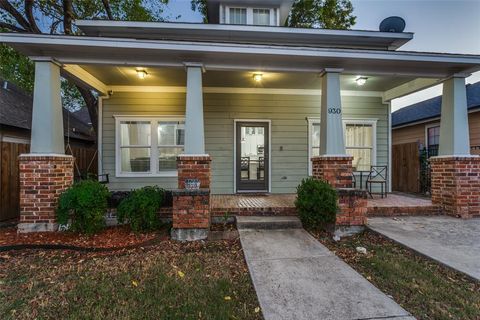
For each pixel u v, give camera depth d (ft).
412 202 18.93
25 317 7.07
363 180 24.48
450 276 9.46
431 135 34.68
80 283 8.95
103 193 14.64
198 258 11.26
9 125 24.11
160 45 14.10
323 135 16.06
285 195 22.27
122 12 31.35
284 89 23.79
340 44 23.61
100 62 15.11
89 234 14.07
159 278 9.32
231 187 23.44
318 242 12.90
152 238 13.69
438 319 6.92
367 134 24.76
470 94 31.24
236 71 17.76
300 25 39.17
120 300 7.90
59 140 15.16
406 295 8.18
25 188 14.33
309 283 8.91
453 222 15.53
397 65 16.39
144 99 22.90
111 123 22.79
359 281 9.05
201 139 14.80
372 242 13.17
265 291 8.38
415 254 11.41
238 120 23.49
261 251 11.70
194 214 13.69
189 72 15.11
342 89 23.71
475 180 16.67
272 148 23.80
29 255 11.57
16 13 25.35
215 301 7.87
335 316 7.07
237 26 21.61
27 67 31.27
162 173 23.15
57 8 27.40
